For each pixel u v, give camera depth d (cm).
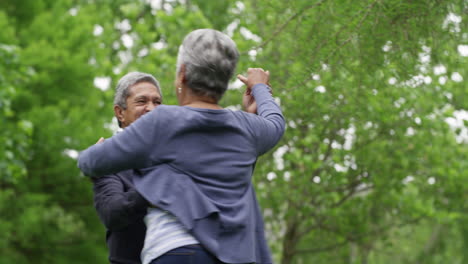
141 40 1127
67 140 1324
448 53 414
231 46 267
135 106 337
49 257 1461
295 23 425
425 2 383
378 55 400
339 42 394
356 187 1117
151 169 251
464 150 1100
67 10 1544
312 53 403
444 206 1150
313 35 405
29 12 1522
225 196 251
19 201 1355
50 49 1361
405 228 1338
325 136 922
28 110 1390
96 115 1420
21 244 1411
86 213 1505
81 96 1465
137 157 250
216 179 253
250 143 266
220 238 245
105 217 284
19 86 1218
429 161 1060
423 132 1002
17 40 1339
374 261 1587
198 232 242
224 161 255
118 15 1619
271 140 277
